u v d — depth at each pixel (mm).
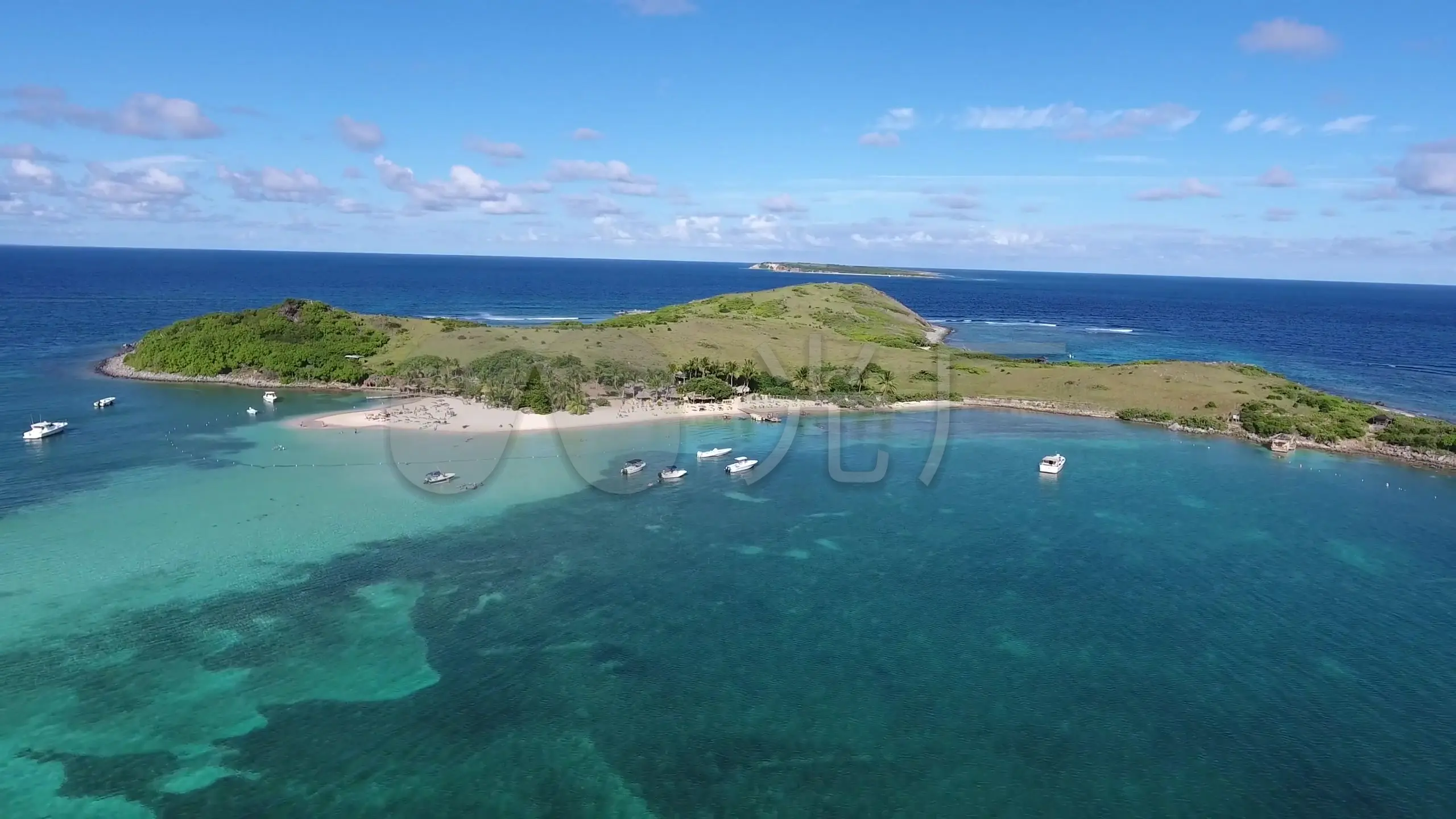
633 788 48469
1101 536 88375
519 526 87875
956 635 66438
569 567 77812
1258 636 67000
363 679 58469
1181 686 59594
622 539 85188
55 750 50156
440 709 55312
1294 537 88688
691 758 51250
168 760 49594
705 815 46500
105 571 73688
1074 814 46875
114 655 60281
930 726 54625
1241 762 51500
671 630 66438
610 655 62562
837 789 48688
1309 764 51406
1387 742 53719
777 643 64688
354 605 69000
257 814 45562
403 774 49125
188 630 64062
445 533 85062
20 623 64375
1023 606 71750
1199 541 87188
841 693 58219
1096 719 55625
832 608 70750
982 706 56906
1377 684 60250
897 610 70625
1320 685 60000
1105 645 65312
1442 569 80438
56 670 58219
